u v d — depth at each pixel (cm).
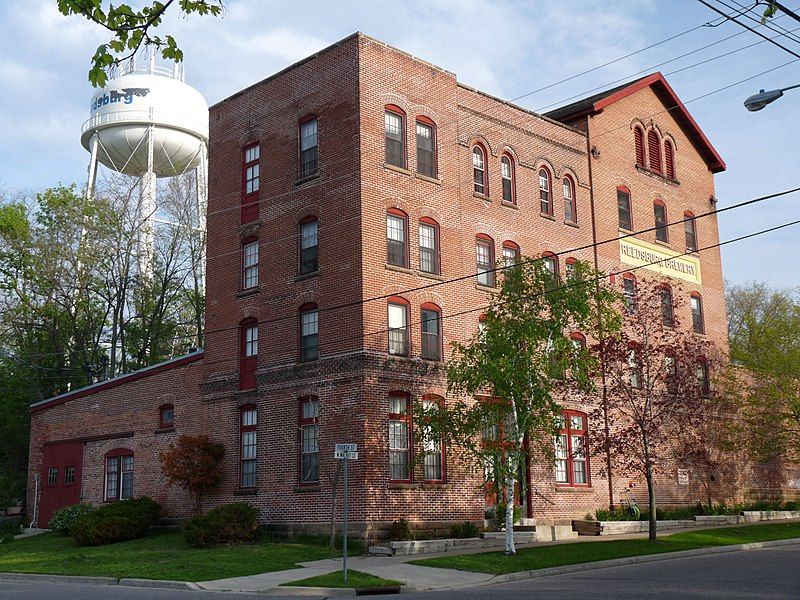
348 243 3078
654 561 2602
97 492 3878
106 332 5622
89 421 4006
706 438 4003
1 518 4406
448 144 3419
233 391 3375
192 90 5406
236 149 3588
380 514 2875
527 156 3762
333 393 3017
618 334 3200
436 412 2761
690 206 4581
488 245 3525
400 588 2119
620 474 3459
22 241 5197
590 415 3244
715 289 4619
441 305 3259
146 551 2881
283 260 3306
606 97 4144
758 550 2875
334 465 2959
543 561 2488
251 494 3206
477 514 3173
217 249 3584
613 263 4019
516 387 2622
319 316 3133
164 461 3309
